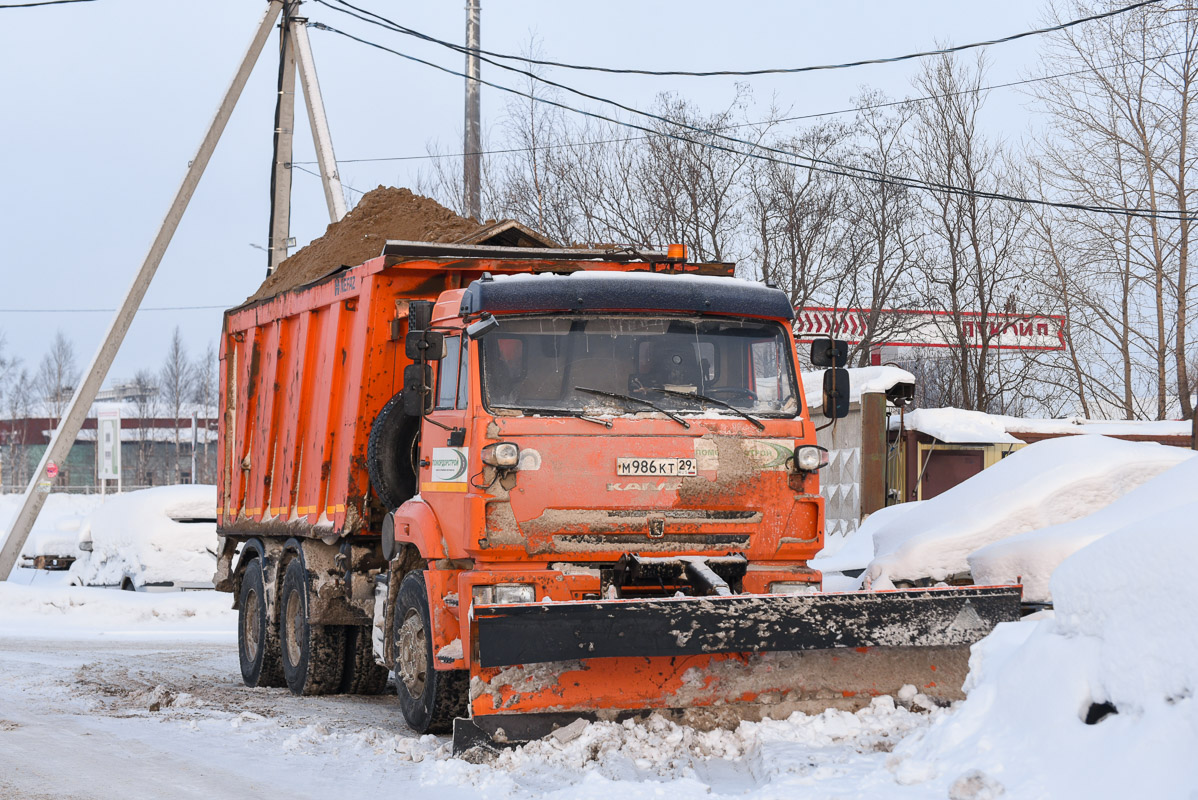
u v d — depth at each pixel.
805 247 28.41
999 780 5.33
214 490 22.48
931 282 29.33
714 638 6.85
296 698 11.30
